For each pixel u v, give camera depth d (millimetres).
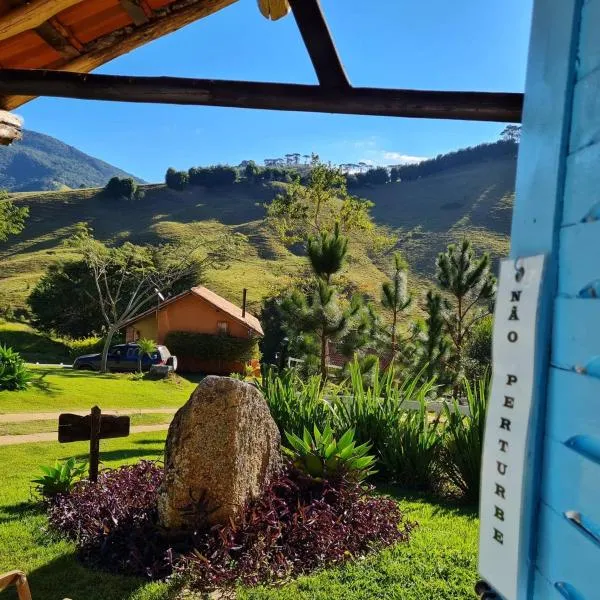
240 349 30625
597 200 1049
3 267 60281
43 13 2322
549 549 1148
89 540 4895
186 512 4848
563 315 1131
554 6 1259
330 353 14148
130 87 2438
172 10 2619
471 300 14039
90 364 26906
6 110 2922
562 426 1114
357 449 6000
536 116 1316
